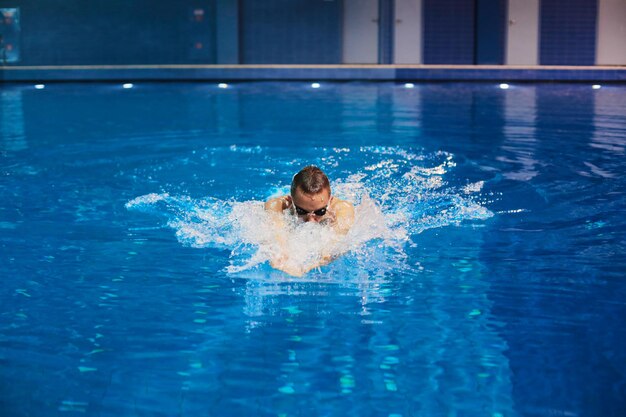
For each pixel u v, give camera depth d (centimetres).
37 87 1202
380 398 218
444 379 229
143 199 441
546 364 237
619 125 721
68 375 232
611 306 279
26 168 539
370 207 400
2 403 216
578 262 326
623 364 236
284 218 351
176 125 760
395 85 1198
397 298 289
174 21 1324
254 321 270
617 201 424
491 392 221
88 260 335
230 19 1322
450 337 256
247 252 342
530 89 1117
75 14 1312
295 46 1347
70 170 530
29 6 1303
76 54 1326
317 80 1281
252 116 822
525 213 403
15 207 428
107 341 255
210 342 254
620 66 1298
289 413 211
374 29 1338
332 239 339
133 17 1320
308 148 607
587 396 218
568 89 1115
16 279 313
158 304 286
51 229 384
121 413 212
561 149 593
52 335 260
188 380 229
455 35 1327
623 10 1289
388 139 650
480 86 1175
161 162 555
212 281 308
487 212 405
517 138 651
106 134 703
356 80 1273
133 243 359
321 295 293
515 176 493
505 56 1316
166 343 254
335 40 1339
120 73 1288
